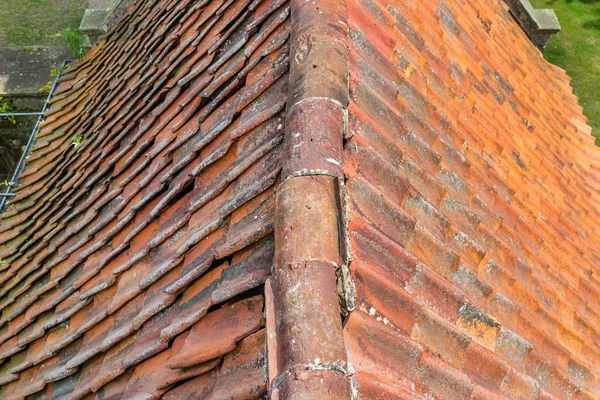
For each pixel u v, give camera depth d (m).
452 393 2.08
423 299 2.29
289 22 3.10
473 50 4.89
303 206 1.93
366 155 2.42
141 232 3.22
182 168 3.22
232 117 3.00
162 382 2.18
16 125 8.56
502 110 4.65
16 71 8.59
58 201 4.91
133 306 2.87
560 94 6.52
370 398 1.66
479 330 2.52
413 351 1.98
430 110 3.34
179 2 5.36
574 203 4.76
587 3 15.82
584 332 3.49
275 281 1.81
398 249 2.23
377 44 3.22
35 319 3.82
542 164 4.69
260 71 3.06
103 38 7.23
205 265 2.38
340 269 1.83
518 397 2.49
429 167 2.99
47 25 13.82
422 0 4.43
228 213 2.46
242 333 1.96
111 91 5.57
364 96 2.70
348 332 1.80
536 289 3.29
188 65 4.11
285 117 2.53
